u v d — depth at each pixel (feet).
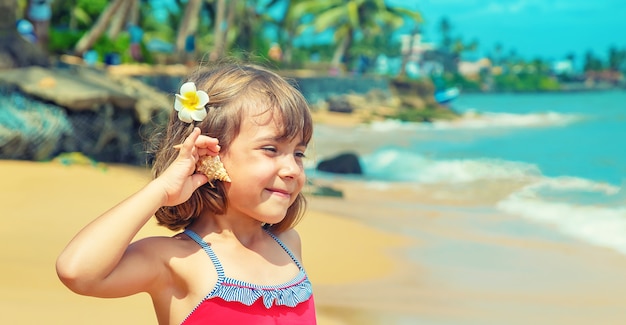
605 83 455.63
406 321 19.21
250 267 7.27
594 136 110.63
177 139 7.25
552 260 28.94
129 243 6.53
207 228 7.42
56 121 40.70
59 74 45.47
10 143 38.06
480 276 25.71
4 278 18.61
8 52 46.55
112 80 49.70
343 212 37.78
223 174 7.01
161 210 7.52
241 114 7.04
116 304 17.42
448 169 63.77
